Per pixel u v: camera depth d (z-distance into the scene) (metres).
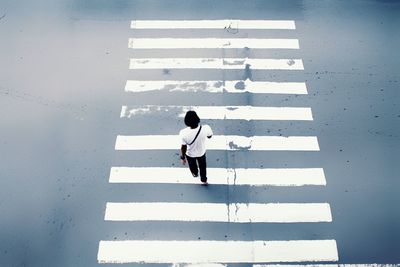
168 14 10.66
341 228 7.10
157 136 8.35
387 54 9.64
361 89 9.00
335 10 10.68
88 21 10.52
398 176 7.71
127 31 10.29
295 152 8.07
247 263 6.75
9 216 7.39
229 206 7.39
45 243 7.06
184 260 6.80
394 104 8.74
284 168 7.86
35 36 10.20
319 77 9.23
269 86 9.11
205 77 9.30
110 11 10.76
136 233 7.12
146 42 10.03
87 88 9.15
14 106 8.88
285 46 9.87
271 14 10.62
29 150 8.22
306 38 10.03
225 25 10.38
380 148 8.09
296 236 7.02
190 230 7.14
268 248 6.89
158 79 9.28
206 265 6.74
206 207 7.39
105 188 7.68
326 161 7.93
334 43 9.90
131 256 6.87
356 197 7.46
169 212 7.36
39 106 8.87
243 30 10.26
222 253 6.86
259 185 7.65
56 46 9.98
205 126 6.57
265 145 8.18
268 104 8.80
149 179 7.78
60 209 7.44
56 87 9.18
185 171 7.86
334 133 8.32
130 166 7.95
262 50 9.80
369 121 8.48
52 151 8.20
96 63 9.61
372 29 10.19
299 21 10.43
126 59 9.68
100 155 8.11
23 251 7.00
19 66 9.57
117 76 9.35
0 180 7.83
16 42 10.07
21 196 7.63
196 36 10.14
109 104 8.87
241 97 8.93
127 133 8.41
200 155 6.84
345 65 9.45
